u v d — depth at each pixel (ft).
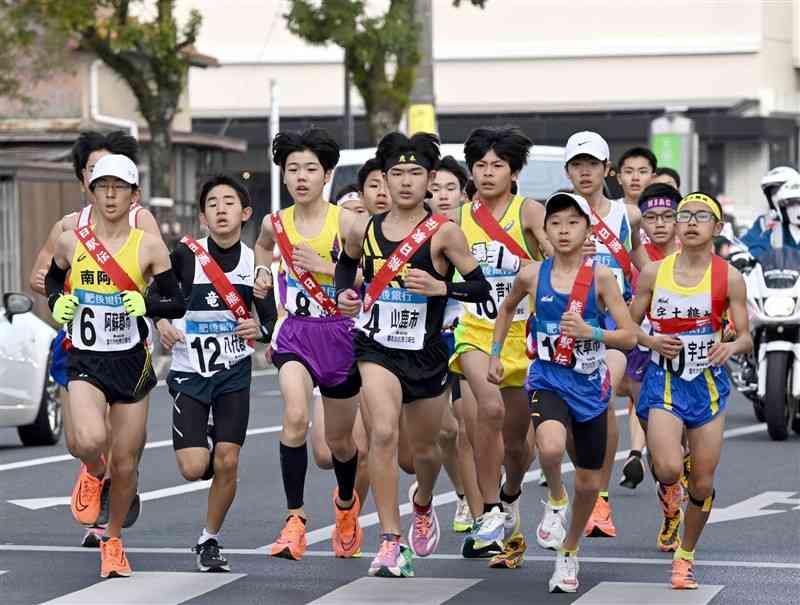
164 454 129.29
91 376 77.56
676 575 74.79
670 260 75.92
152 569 80.48
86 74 333.62
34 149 321.73
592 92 543.80
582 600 72.13
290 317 82.48
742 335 75.25
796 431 143.02
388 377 76.79
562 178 147.84
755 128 499.92
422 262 76.54
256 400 174.70
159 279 77.87
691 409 74.84
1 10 262.06
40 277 88.12
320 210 82.43
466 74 547.08
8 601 72.33
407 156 76.02
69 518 99.04
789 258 136.46
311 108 546.26
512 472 84.23
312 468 119.55
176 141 354.74
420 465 80.84
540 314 75.25
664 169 115.34
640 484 112.06
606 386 75.25
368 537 90.68
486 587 75.25
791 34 556.51
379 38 248.73
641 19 541.34
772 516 97.19
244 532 92.84
